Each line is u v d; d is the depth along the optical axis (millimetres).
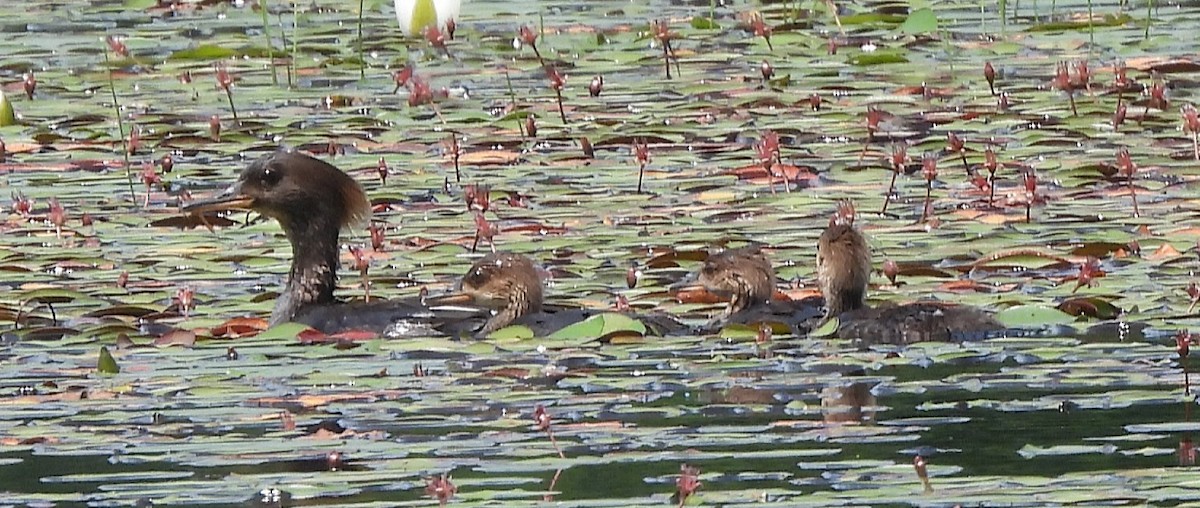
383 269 16547
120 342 14273
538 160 20938
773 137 19266
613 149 21484
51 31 31531
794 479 10555
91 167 21156
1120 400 11984
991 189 18406
